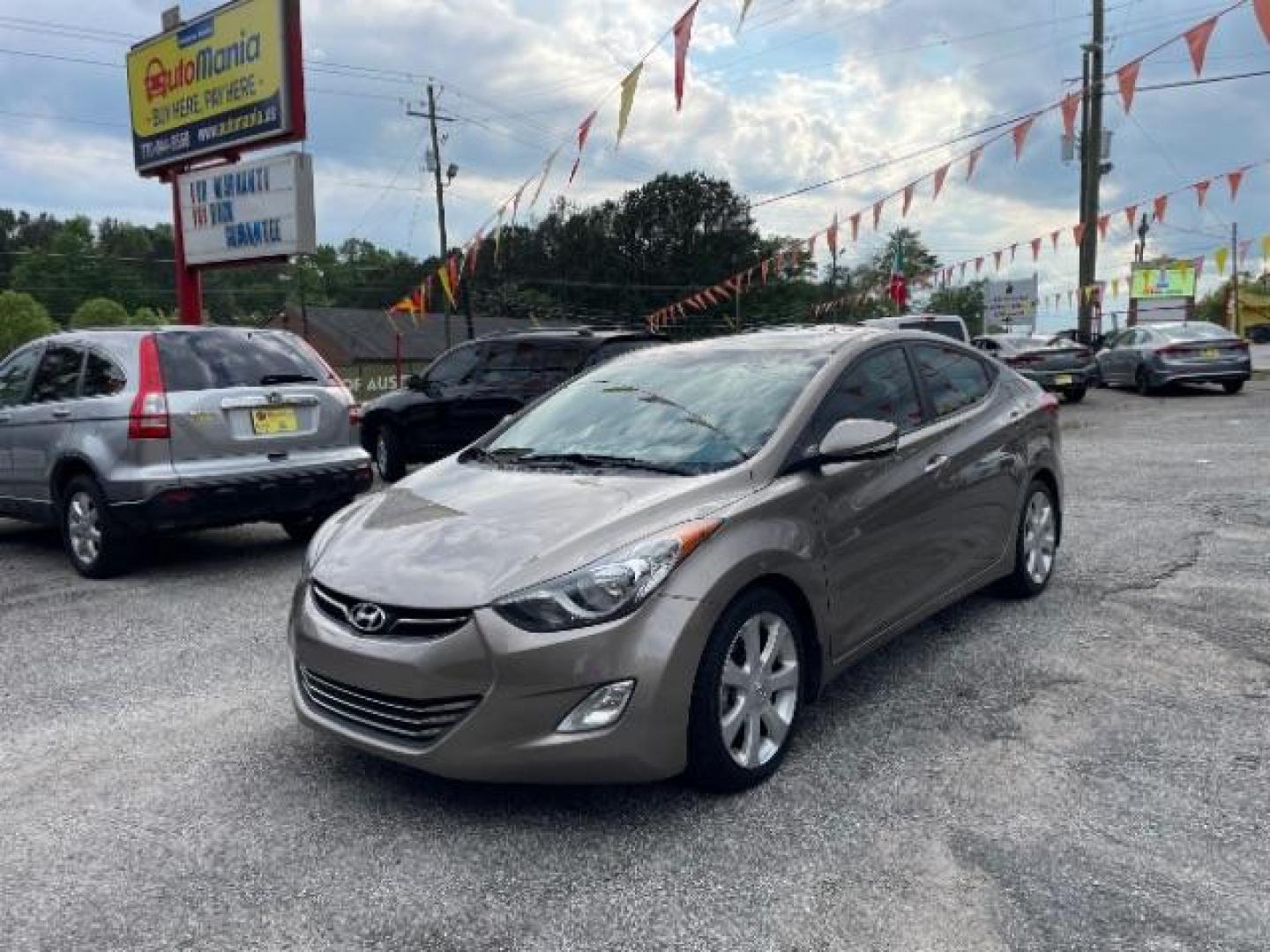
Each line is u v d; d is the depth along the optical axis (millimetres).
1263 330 44625
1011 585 5531
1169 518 7715
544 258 75750
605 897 2881
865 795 3432
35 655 5312
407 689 3227
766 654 3580
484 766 3156
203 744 4078
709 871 2998
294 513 7199
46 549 8227
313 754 3947
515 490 3881
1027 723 3980
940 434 4723
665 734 3213
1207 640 4883
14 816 3506
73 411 6902
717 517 3480
